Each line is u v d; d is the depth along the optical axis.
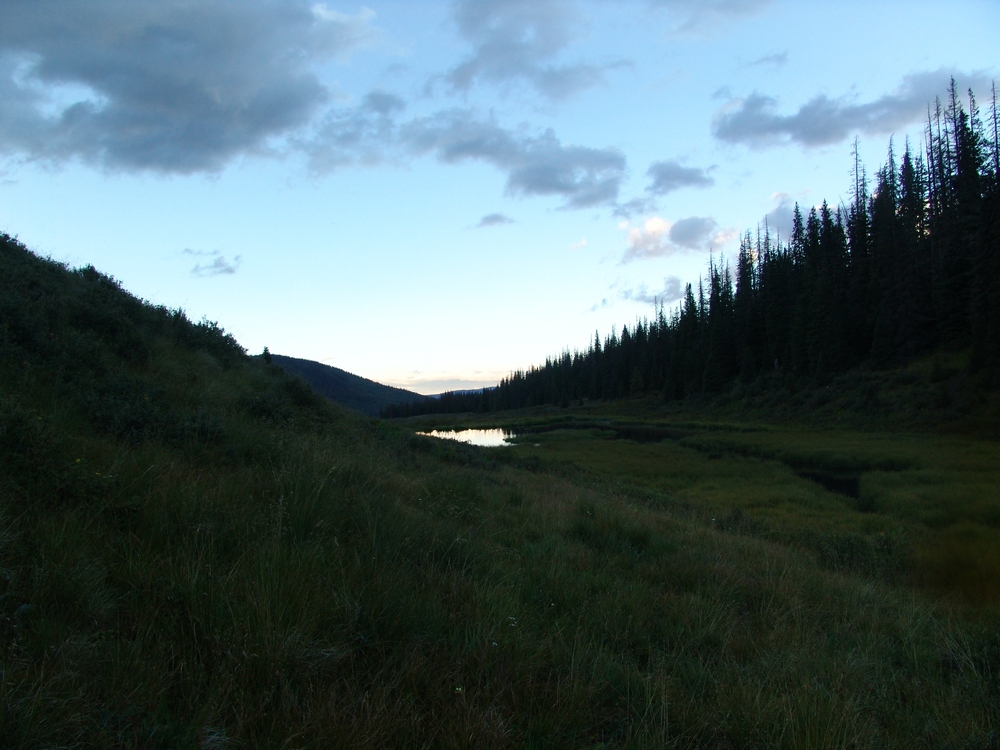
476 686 2.94
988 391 40.56
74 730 2.14
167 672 2.57
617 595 4.64
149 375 8.39
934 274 57.66
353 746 2.33
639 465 31.58
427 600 3.71
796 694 3.15
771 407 66.31
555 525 7.27
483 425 87.81
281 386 12.59
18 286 8.23
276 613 3.00
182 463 5.29
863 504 20.39
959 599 7.16
